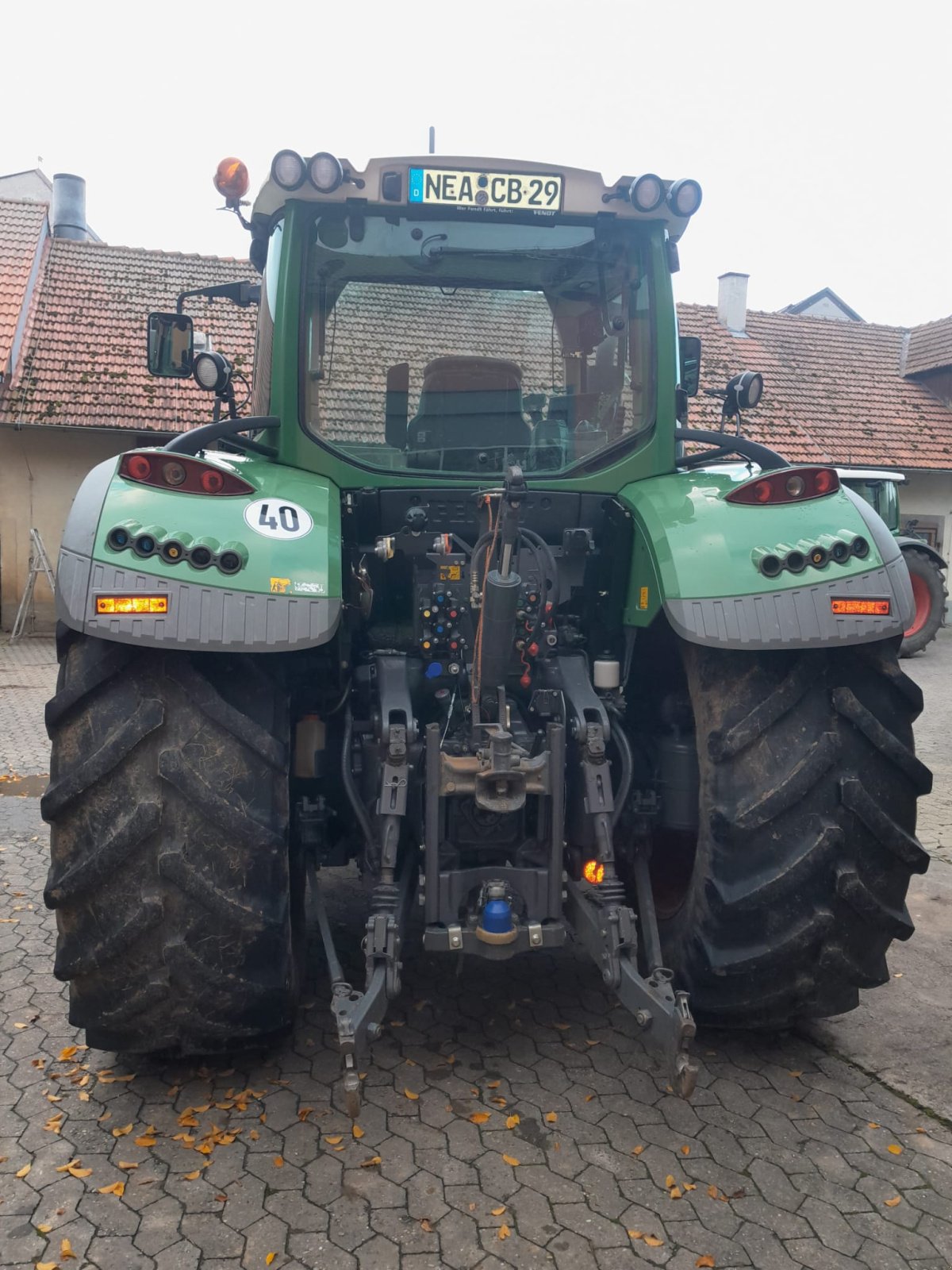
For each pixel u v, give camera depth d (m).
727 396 3.55
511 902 2.62
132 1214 2.20
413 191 3.00
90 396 13.82
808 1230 2.18
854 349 20.66
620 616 3.03
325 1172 2.34
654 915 2.78
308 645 2.36
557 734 2.62
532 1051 2.92
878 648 2.67
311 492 2.77
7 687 9.95
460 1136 2.49
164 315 3.75
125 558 2.34
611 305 3.19
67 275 15.84
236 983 2.45
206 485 2.53
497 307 3.14
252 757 2.45
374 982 2.40
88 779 2.36
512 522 2.51
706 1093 2.71
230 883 2.41
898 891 2.68
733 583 2.56
